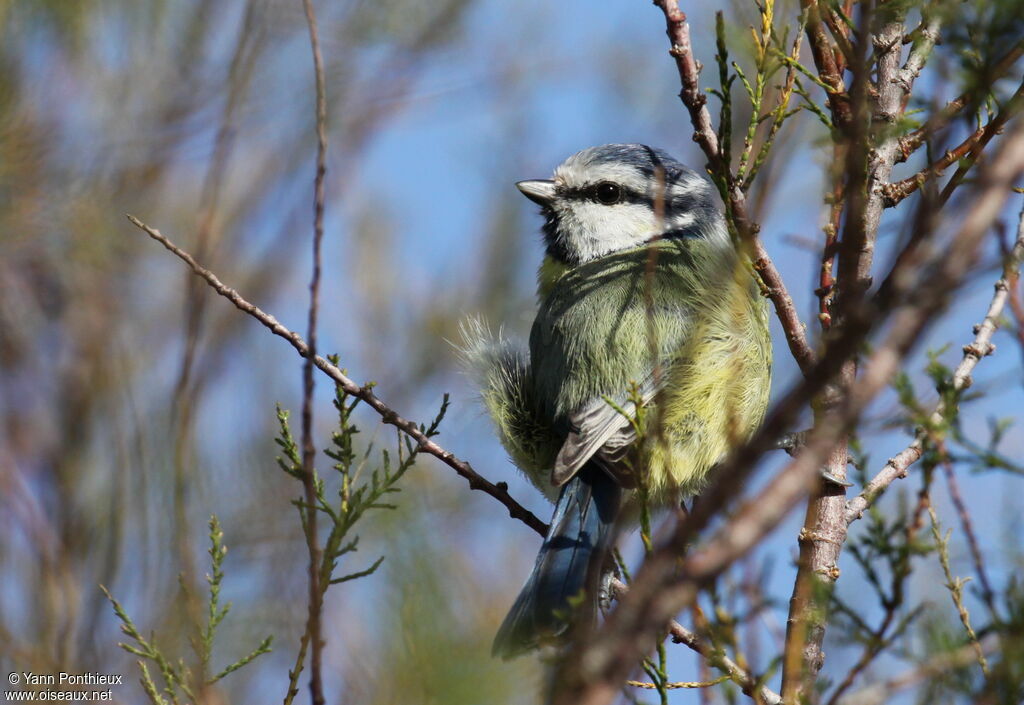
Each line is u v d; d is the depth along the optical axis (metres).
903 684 6.00
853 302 4.36
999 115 6.17
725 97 6.48
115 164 12.99
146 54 13.15
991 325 7.39
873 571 7.35
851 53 6.38
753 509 3.58
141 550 11.47
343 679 7.31
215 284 7.31
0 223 12.37
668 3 6.53
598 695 3.69
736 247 6.71
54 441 12.50
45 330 13.20
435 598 6.08
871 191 6.73
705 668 6.45
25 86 12.31
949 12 5.54
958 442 6.93
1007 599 6.21
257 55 13.36
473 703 5.47
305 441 5.66
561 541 7.88
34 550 11.55
